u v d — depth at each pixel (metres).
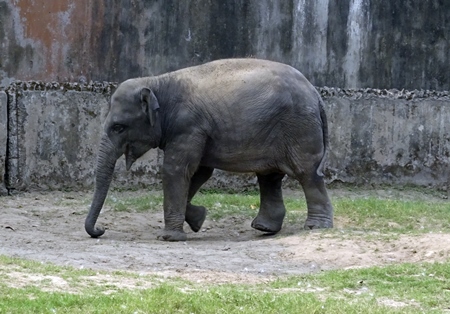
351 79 23.42
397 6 23.59
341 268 13.23
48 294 10.31
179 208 16.33
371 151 23.33
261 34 22.81
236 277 12.37
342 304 10.53
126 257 13.62
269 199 17.03
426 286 11.80
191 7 22.34
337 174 23.12
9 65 21.22
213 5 22.47
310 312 10.05
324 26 23.19
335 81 23.30
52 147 21.34
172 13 22.25
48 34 21.42
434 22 23.95
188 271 12.65
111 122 16.31
